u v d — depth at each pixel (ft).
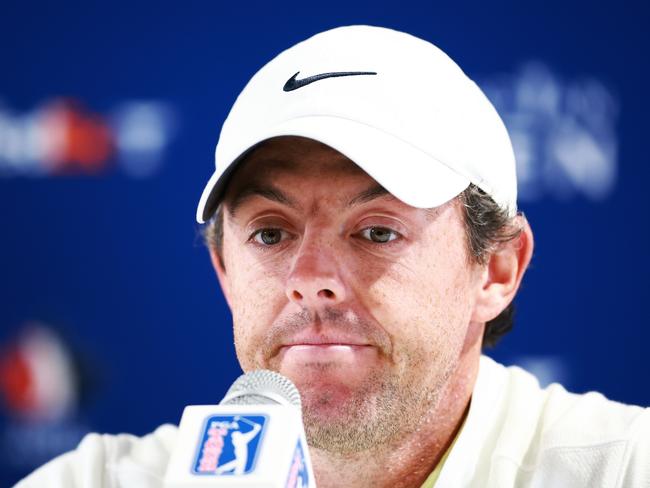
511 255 20.01
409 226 17.54
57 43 35.73
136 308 36.04
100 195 35.99
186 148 35.86
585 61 35.22
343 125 17.69
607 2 35.22
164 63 35.78
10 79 35.76
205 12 35.70
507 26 35.29
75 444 36.04
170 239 35.96
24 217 36.09
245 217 18.04
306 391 17.07
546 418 20.43
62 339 36.09
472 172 18.61
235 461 11.90
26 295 36.06
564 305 35.09
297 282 16.97
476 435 19.51
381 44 19.02
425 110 18.26
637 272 35.14
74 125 35.88
